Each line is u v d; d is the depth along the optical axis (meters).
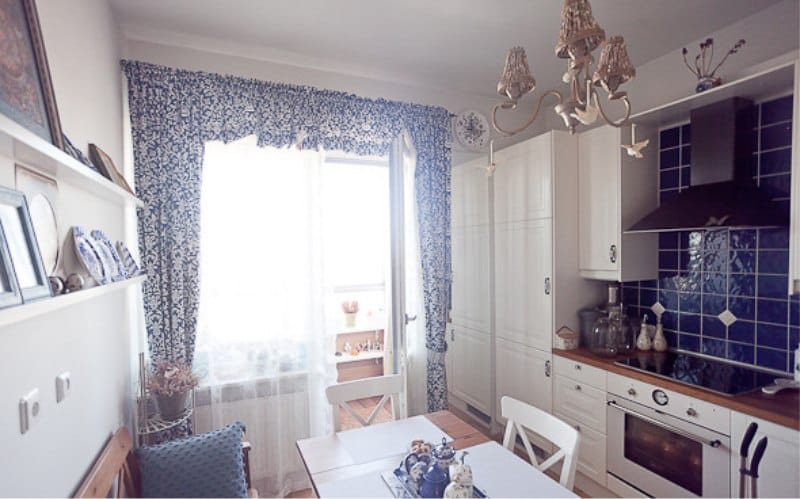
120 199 1.80
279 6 2.08
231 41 2.43
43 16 1.20
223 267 2.44
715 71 2.33
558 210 2.70
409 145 2.94
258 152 2.51
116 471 1.45
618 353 2.54
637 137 2.52
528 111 3.48
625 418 2.22
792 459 1.55
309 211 2.61
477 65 2.76
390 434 1.78
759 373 2.06
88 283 1.21
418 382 3.06
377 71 2.83
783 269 2.03
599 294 2.83
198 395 2.40
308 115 2.57
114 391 1.79
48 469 1.08
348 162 3.08
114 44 2.09
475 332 3.46
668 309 2.60
